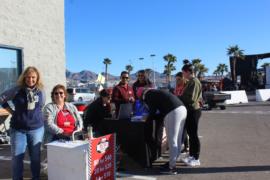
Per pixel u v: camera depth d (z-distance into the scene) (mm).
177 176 6895
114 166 6035
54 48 13125
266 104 27125
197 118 7504
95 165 5578
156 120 7633
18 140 5871
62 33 13539
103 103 7656
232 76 43562
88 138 5906
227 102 28422
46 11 12773
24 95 5871
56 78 13188
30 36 12047
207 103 22797
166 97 7066
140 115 7840
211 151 9219
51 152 5711
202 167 7559
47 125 6246
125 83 8914
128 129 7449
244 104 27734
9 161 8086
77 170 5445
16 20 11492
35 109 5934
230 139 11117
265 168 7457
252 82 44094
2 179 6691
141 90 7395
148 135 7398
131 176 6910
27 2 11930
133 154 7445
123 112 7672
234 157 8500
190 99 7402
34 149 5992
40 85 6059
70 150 5500
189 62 7574
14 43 11422
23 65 11734
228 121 16125
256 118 17094
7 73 11281
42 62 12547
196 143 7652
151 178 6773
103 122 7668
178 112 6984
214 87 27406
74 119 6504
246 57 44156
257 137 11453
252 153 8945
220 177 6812
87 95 34031
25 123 5852
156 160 8094
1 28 10945
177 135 7062
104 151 5770
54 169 5699
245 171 7234
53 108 6391
